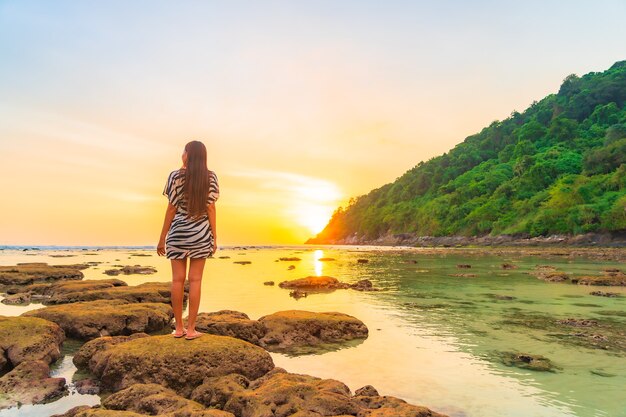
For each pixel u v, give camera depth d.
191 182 5.29
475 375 5.22
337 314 8.03
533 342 6.84
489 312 9.63
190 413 3.68
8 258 36.97
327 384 4.45
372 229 164.75
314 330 7.27
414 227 134.88
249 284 15.38
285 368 5.56
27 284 16.48
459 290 13.88
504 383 4.92
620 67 155.50
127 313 7.81
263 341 6.94
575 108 139.50
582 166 101.19
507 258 36.88
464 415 4.05
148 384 4.49
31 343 5.87
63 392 4.79
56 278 17.59
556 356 6.05
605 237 70.94
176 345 5.31
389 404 4.03
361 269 23.92
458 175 150.12
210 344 5.41
